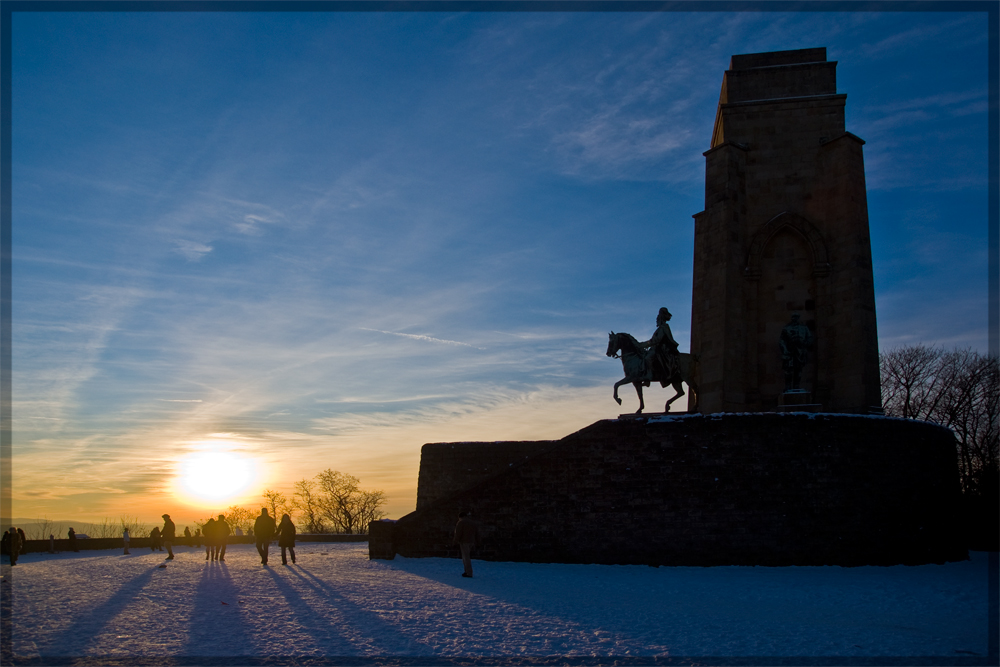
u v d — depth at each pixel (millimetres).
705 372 35344
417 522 30375
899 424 28938
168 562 31188
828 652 14766
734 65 38875
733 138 37188
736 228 35844
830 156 35969
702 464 27891
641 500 28156
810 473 27531
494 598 20219
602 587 22859
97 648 13914
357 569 26625
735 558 27188
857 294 34031
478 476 40281
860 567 26969
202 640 14680
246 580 23250
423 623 16688
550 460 29266
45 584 22562
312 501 85750
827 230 35531
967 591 22500
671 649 14750
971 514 43719
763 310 35750
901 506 28250
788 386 32875
